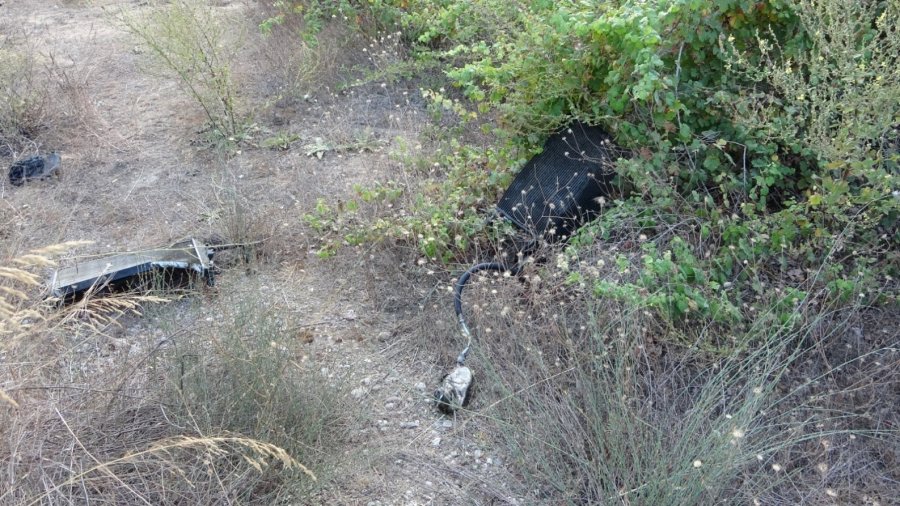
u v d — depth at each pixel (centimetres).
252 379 317
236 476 285
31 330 306
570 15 418
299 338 381
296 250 465
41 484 274
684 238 382
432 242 416
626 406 308
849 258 375
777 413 321
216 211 497
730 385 325
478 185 459
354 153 567
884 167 383
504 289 377
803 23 378
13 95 612
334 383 352
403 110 617
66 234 488
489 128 484
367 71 642
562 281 369
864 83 377
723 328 348
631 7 396
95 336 377
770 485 288
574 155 426
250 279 439
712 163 396
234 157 573
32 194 530
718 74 414
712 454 280
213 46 601
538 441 309
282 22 739
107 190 538
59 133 607
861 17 368
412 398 357
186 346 340
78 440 269
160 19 604
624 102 411
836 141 353
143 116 638
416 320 398
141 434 307
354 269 442
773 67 371
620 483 295
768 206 411
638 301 334
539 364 326
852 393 324
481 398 350
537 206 423
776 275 369
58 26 843
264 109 631
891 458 310
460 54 591
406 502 306
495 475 316
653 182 387
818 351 338
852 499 297
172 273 426
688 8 387
